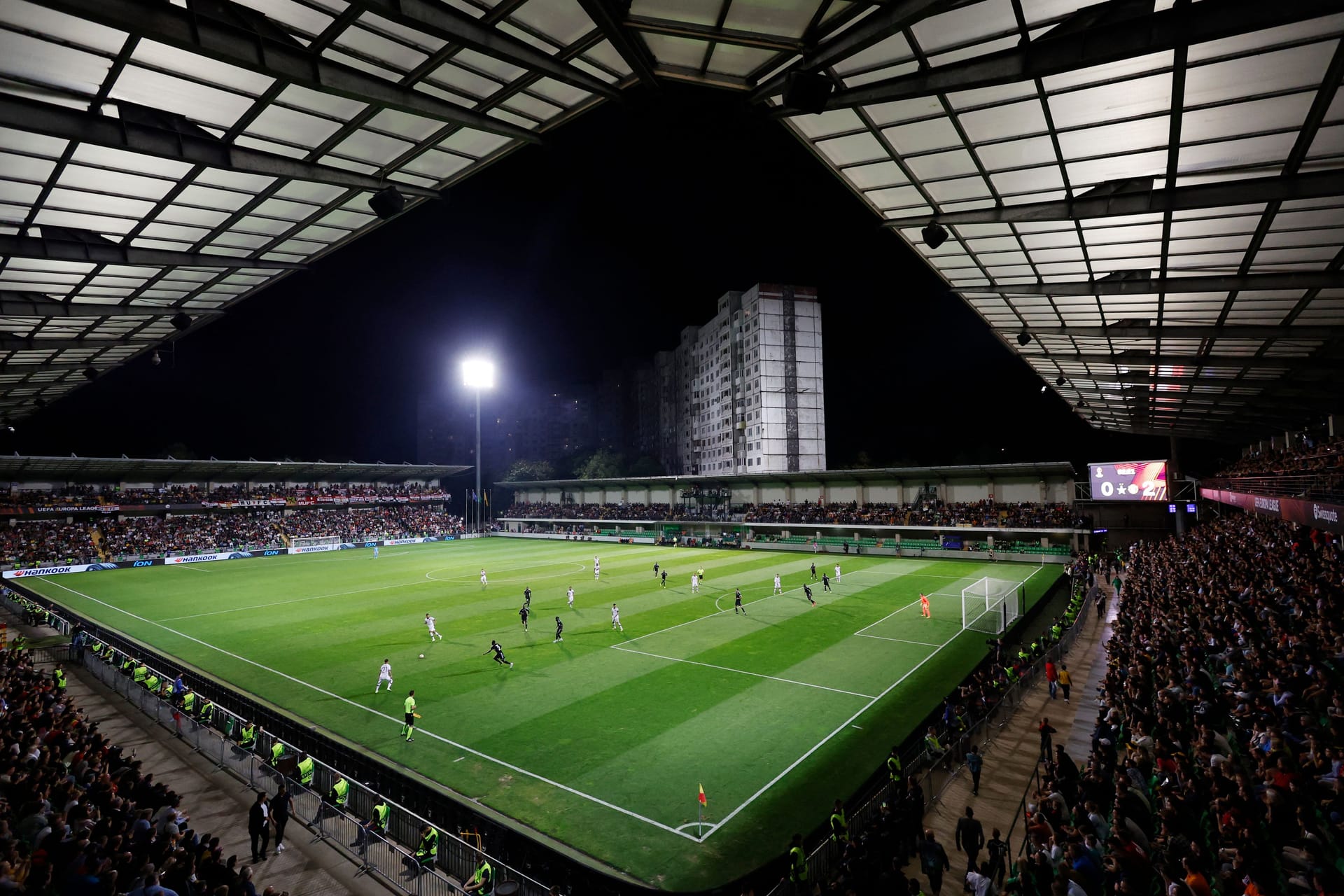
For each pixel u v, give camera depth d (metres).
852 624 31.30
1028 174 15.07
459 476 124.25
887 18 10.23
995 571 48.59
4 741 13.02
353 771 16.55
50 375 33.19
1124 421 59.22
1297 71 10.52
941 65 11.58
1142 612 22.67
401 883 11.75
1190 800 10.30
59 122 11.91
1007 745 17.28
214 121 13.15
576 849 12.79
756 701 20.66
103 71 11.30
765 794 14.89
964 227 17.86
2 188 14.50
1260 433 52.25
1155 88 11.44
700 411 107.50
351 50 11.56
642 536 82.44
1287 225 15.20
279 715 19.42
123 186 14.97
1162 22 9.73
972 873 10.02
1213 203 14.13
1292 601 18.45
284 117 13.22
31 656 25.20
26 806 10.19
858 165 15.66
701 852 12.69
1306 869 7.87
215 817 13.98
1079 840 9.29
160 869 9.33
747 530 74.94
